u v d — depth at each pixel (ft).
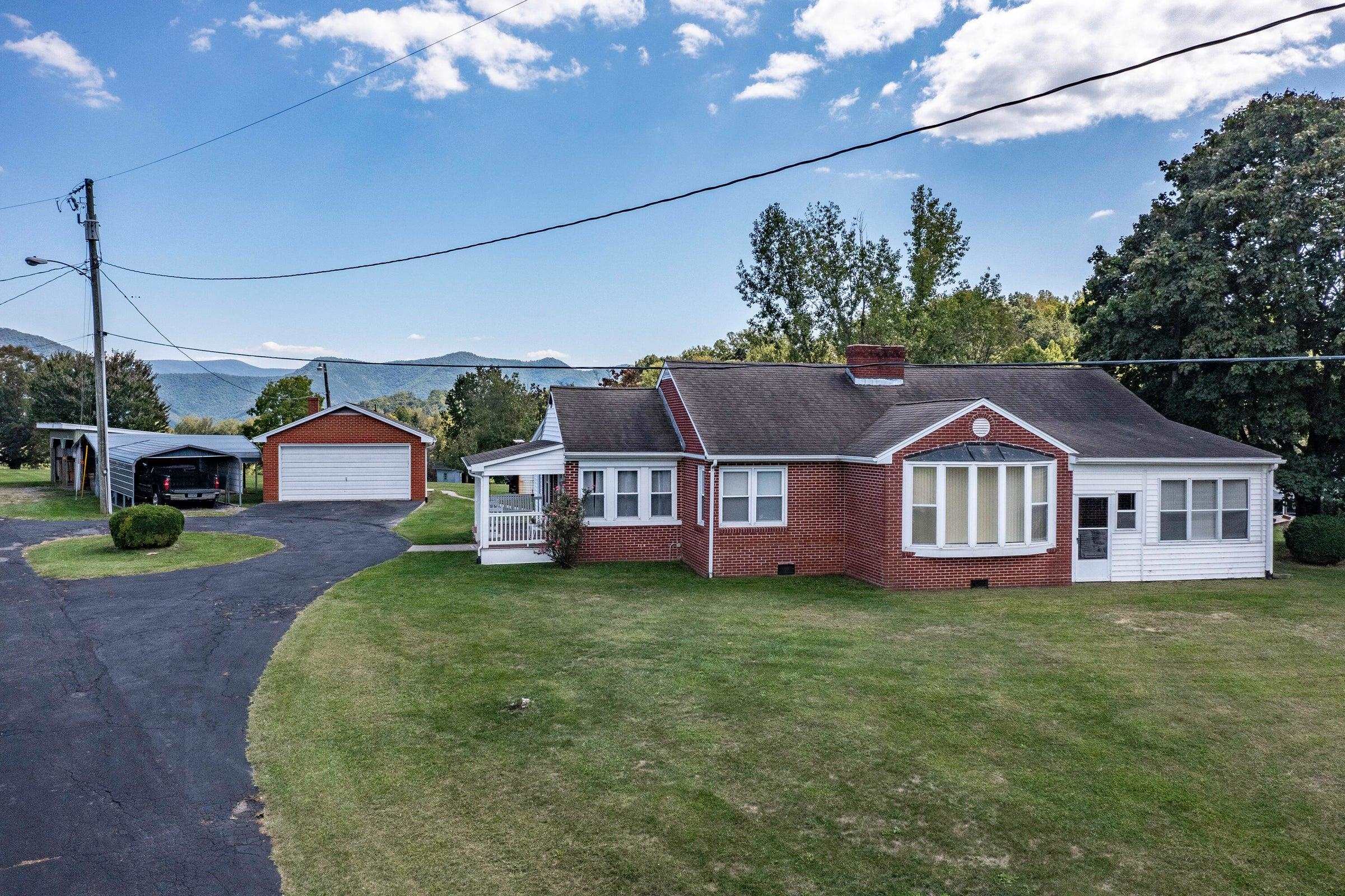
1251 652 41.14
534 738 29.60
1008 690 34.96
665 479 68.95
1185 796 25.50
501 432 184.44
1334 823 23.98
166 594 52.08
